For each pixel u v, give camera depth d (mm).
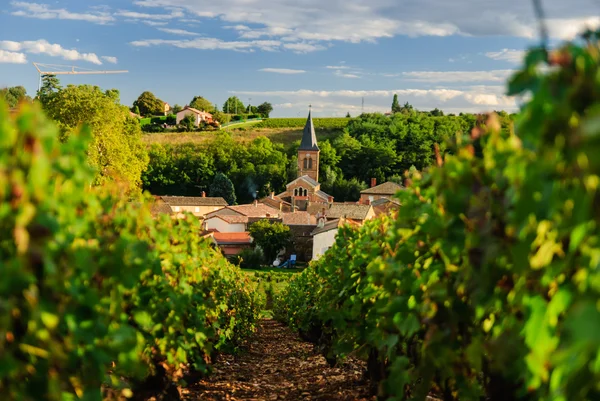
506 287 3246
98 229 4547
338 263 9586
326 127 168125
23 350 2969
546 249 2658
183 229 7805
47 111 44000
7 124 2730
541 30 2270
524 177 2523
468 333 4094
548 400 2605
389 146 128375
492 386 3977
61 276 3182
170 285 6273
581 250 2410
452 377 4316
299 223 73875
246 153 120875
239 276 17891
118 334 3791
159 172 114188
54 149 3436
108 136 44500
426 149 128375
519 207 2453
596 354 2121
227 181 111812
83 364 3541
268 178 116812
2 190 2719
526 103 2412
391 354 5418
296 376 11406
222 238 69812
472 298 3559
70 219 3639
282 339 21828
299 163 109875
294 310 18578
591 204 2154
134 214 5613
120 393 4750
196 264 7922
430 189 4504
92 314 3492
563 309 2537
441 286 4055
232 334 13461
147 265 4641
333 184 118625
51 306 3012
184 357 6340
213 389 9398
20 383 2959
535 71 2289
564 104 2148
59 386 3186
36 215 2857
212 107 198750
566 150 2203
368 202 83125
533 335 2652
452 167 3812
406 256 4719
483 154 3779
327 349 10914
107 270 4000
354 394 8000
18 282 2756
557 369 2404
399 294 5102
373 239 7094
